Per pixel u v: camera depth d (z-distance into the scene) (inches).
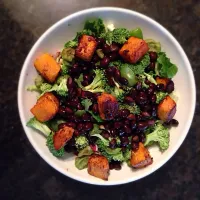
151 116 11.4
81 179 11.4
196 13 13.4
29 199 13.5
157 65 11.6
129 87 11.2
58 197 13.5
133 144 11.3
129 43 11.0
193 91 11.6
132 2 13.4
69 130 10.9
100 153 11.6
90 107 11.2
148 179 13.5
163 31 11.4
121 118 11.2
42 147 11.5
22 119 11.2
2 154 13.4
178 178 13.5
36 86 11.5
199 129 13.4
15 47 13.3
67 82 11.1
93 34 11.5
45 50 11.5
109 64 11.3
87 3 13.3
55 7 13.4
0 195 13.5
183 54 11.5
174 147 11.6
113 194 13.5
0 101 13.4
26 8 13.4
